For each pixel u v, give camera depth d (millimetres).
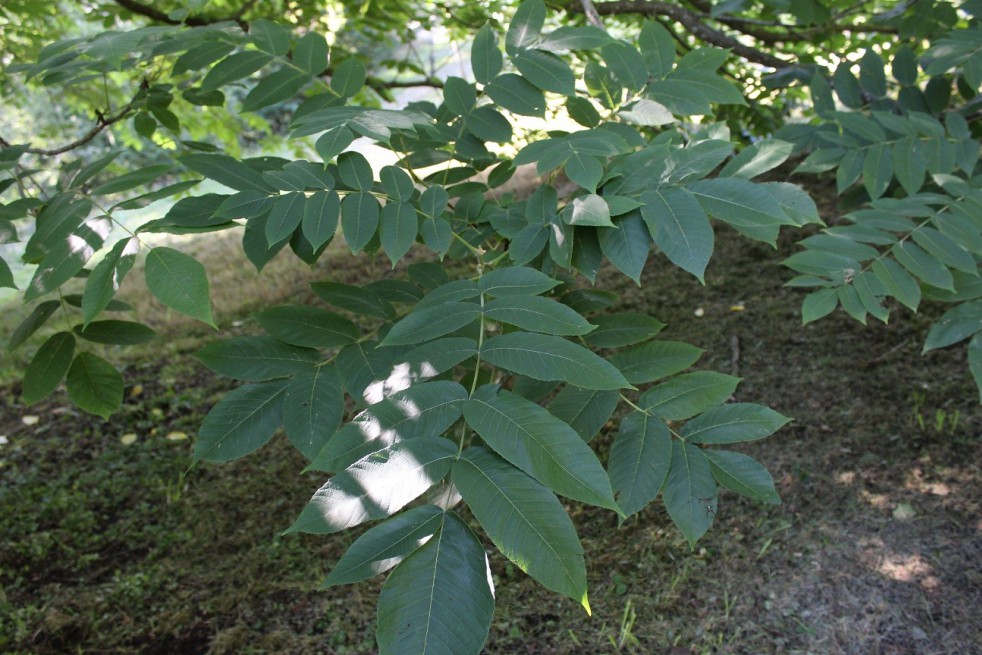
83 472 3898
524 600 2961
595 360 1087
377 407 1034
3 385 4805
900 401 3668
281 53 1934
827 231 1813
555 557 836
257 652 2812
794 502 3230
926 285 1787
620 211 1369
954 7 2766
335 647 2811
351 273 5738
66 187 1696
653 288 4918
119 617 3018
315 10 4422
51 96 4887
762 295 4652
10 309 6375
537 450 923
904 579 2824
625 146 1489
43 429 4277
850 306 1680
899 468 3309
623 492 1213
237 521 3502
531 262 1649
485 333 1398
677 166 1441
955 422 3445
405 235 1478
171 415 4348
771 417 1241
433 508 936
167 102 2443
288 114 10242
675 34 3918
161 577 3205
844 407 3693
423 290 1893
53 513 3607
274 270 6109
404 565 867
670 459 1223
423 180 2016
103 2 4523
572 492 880
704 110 1761
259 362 1536
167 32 1768
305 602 3031
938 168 2023
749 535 3117
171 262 1296
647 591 2930
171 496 3682
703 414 1282
